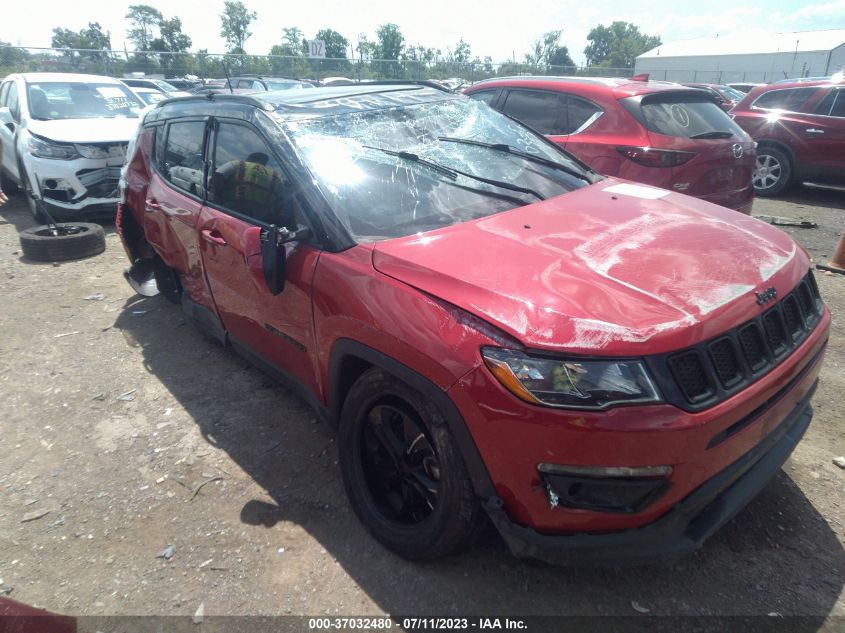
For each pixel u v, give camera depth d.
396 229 2.71
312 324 2.74
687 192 5.37
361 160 2.99
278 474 3.10
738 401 2.00
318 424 3.51
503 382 1.96
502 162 3.36
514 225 2.69
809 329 2.42
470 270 2.26
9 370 4.21
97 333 4.77
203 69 21.53
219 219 3.38
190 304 4.11
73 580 2.52
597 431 1.87
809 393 2.50
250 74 22.44
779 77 46.81
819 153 9.01
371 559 2.57
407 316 2.23
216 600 2.40
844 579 2.38
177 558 2.61
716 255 2.39
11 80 8.94
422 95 3.79
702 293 2.13
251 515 2.83
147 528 2.78
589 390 1.89
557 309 2.02
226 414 3.64
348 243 2.61
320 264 2.65
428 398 2.18
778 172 9.51
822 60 45.34
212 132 3.62
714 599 2.32
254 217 3.18
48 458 3.29
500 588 2.40
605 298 2.07
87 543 2.71
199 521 2.81
